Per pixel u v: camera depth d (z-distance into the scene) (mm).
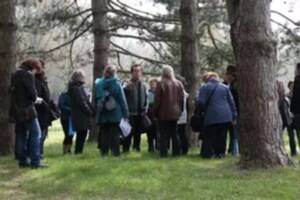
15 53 14984
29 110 11094
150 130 14633
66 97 14500
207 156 13008
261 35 10750
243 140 10867
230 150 14055
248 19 10789
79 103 13492
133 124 14375
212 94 13055
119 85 13062
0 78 14719
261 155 10648
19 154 11523
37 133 11336
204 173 10406
